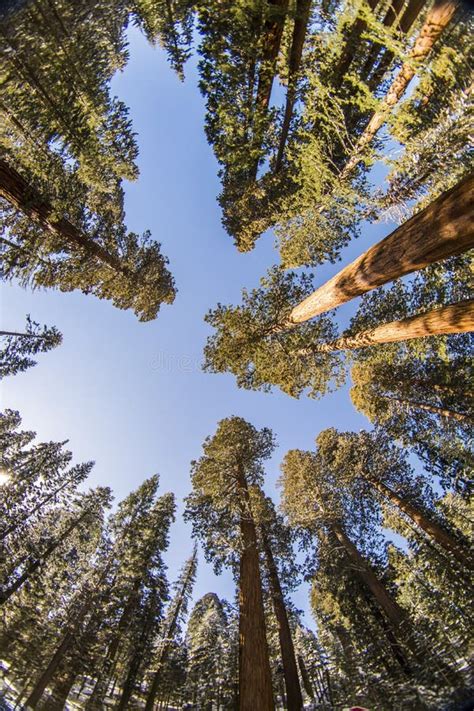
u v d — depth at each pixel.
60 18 4.48
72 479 17.39
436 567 11.16
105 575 15.23
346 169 7.07
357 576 12.61
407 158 4.98
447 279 8.89
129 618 14.69
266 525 14.75
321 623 17.41
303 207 8.43
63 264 12.54
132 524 18.47
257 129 7.39
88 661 11.94
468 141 4.34
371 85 6.43
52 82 5.69
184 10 6.96
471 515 14.19
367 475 15.06
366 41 5.20
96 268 13.66
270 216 10.36
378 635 10.41
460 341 11.23
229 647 15.76
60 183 7.96
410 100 4.43
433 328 6.07
